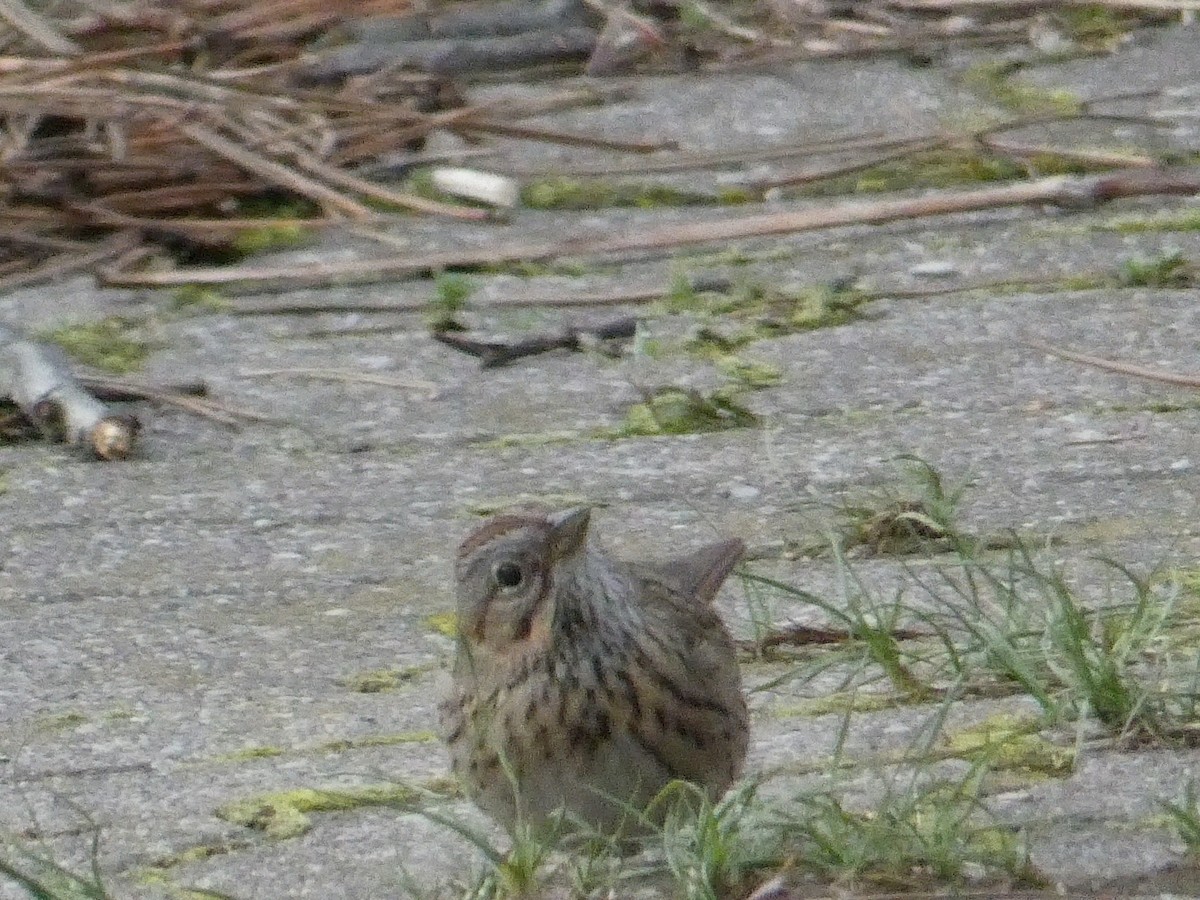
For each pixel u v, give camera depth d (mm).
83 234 13547
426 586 9078
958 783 6828
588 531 7156
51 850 7000
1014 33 16156
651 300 12148
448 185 13836
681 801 6785
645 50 16125
